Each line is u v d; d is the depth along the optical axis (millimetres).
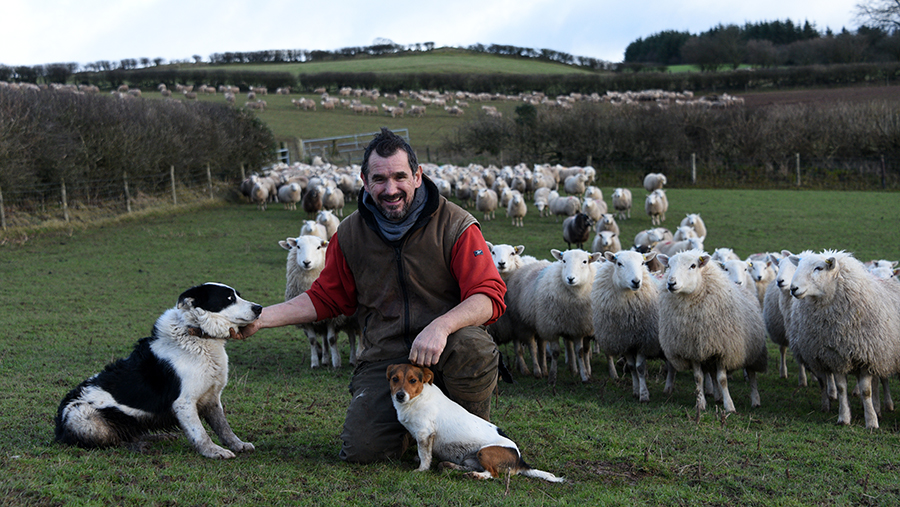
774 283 8672
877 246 17984
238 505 3650
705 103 42906
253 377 7691
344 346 10109
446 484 4062
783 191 31938
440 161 42781
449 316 4211
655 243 14102
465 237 4516
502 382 8164
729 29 92250
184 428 4539
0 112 19281
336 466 4441
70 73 74625
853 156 34781
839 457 5215
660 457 4980
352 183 28125
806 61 82875
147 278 14633
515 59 107812
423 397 4344
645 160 37875
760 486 4477
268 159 36031
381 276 4562
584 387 8086
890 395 7207
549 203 24938
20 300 12062
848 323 6355
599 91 72000
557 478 4348
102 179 23734
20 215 20094
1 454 4203
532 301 8562
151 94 69000
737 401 7555
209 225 22750
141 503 3590
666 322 7199
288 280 9602
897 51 70750
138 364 4609
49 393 6250
